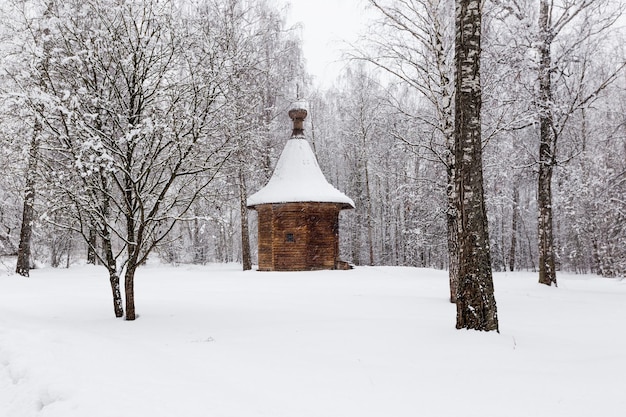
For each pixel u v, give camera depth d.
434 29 11.44
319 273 20.86
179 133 8.29
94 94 8.08
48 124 8.00
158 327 8.03
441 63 11.55
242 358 5.67
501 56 12.53
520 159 18.19
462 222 7.23
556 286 16.19
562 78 15.48
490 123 12.84
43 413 3.84
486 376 4.75
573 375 4.68
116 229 9.54
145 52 8.81
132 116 8.43
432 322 7.98
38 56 7.88
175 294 13.16
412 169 27.42
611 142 23.75
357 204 38.78
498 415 3.67
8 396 4.52
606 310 10.22
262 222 24.00
